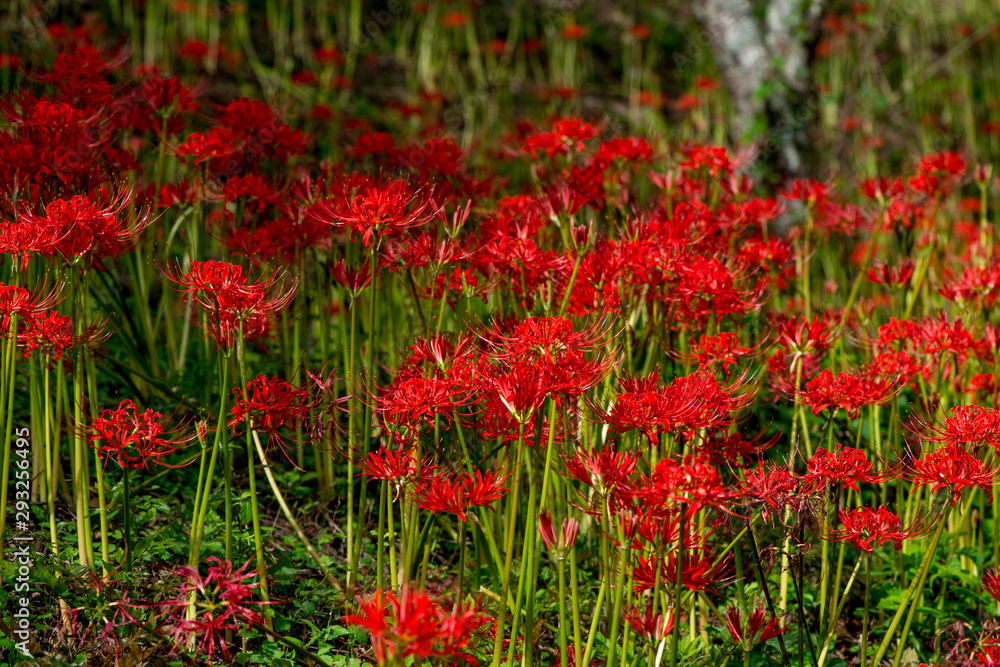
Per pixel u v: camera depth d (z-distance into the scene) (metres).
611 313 2.68
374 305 2.36
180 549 2.64
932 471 2.22
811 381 2.49
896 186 3.61
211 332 2.77
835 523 2.72
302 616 2.67
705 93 8.29
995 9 11.23
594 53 10.05
